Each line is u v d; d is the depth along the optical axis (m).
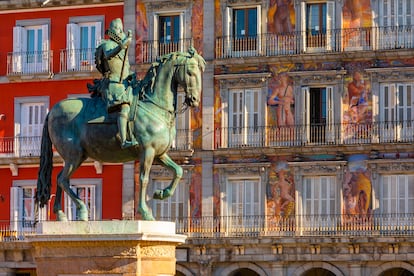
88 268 27.67
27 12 86.50
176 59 29.08
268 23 81.00
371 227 76.75
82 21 85.19
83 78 84.75
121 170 82.81
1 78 86.50
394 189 77.06
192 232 79.94
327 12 79.69
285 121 79.88
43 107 85.81
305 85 79.56
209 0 82.12
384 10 79.06
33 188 84.88
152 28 83.25
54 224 28.05
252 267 78.44
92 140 28.69
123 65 29.08
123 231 27.56
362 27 79.06
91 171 83.44
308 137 79.00
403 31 78.44
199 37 82.31
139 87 28.92
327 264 77.00
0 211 85.06
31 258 82.19
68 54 84.94
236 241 78.19
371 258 75.88
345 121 78.69
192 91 29.02
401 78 77.88
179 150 80.69
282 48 80.25
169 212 81.19
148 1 83.38
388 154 77.38
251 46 81.25
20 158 84.44
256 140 80.00
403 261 75.50
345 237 75.94
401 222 76.38
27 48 86.50
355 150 77.56
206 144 80.88
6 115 86.25
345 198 77.81
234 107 81.06
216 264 79.19
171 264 28.03
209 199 80.38
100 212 83.00
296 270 77.62
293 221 78.44
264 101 80.31
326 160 78.25
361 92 78.56
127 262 27.45
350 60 78.94
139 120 28.44
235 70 81.31
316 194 78.50
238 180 80.25
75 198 28.91
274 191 79.19
